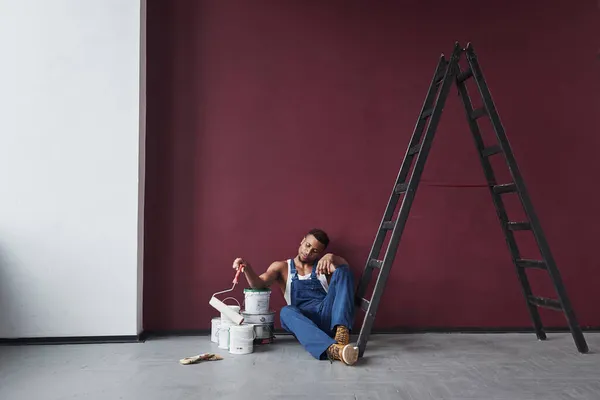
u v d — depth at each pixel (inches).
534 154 184.9
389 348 154.3
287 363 136.6
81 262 162.2
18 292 160.1
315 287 162.1
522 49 186.9
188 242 176.2
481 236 182.5
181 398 107.3
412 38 185.2
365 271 162.9
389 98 183.6
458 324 180.2
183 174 177.2
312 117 181.8
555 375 126.3
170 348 153.8
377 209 181.2
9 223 160.9
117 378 121.9
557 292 151.3
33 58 163.6
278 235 178.4
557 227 183.5
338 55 183.5
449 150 183.8
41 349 152.3
